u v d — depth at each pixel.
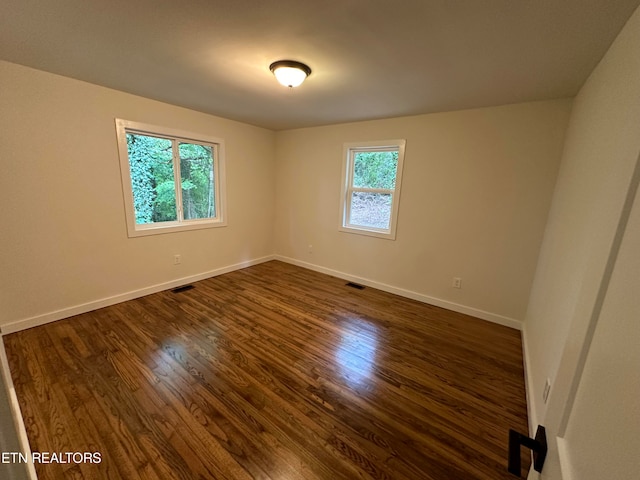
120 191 2.88
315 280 3.98
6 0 1.32
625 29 1.26
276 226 4.85
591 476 0.41
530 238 2.67
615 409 0.39
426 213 3.25
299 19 1.43
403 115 3.21
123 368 1.97
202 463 1.34
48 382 1.80
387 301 3.36
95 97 2.58
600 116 1.46
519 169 2.65
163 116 3.08
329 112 3.20
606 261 0.52
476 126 2.81
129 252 3.04
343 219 4.00
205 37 1.64
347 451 1.43
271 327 2.63
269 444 1.45
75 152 2.53
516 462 0.58
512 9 1.26
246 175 4.20
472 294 3.06
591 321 0.54
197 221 3.71
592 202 1.32
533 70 1.87
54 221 2.49
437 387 1.92
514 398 1.85
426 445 1.48
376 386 1.91
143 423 1.53
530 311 2.53
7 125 2.17
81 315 2.71
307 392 1.82
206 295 3.31
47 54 1.94
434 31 1.48
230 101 2.92
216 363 2.07
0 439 0.46
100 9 1.39
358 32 1.52
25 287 2.39
